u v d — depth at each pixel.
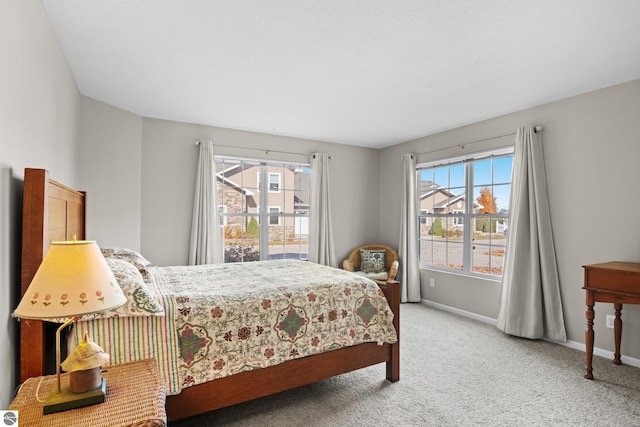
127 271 1.78
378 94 3.12
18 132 1.49
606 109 2.90
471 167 4.16
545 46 2.22
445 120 3.91
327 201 4.92
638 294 2.30
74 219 2.25
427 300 4.65
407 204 4.79
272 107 3.50
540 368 2.68
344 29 2.04
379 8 1.83
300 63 2.51
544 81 2.80
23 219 1.37
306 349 2.11
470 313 4.05
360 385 2.41
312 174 4.85
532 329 3.24
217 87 2.97
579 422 1.97
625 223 2.79
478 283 3.96
